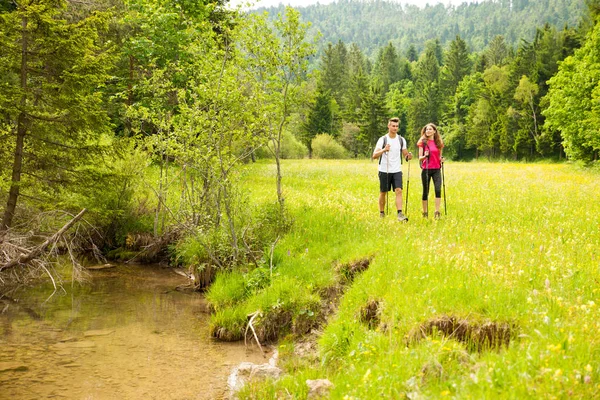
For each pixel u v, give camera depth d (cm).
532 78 8994
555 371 407
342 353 649
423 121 12238
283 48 1160
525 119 8969
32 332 787
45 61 1154
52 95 1140
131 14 2120
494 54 13962
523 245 876
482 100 10300
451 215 1292
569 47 8762
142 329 822
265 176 2794
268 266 986
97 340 762
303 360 690
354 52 17950
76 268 1157
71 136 1198
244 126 1141
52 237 1116
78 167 1267
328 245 1056
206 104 1133
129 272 1207
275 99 1188
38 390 587
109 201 1363
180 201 1295
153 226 1399
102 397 577
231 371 668
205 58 1135
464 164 5947
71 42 1124
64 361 677
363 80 12419
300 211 1357
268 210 1225
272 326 809
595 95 4122
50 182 1199
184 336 800
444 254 820
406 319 613
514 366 439
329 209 1389
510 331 555
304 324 806
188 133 1105
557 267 712
